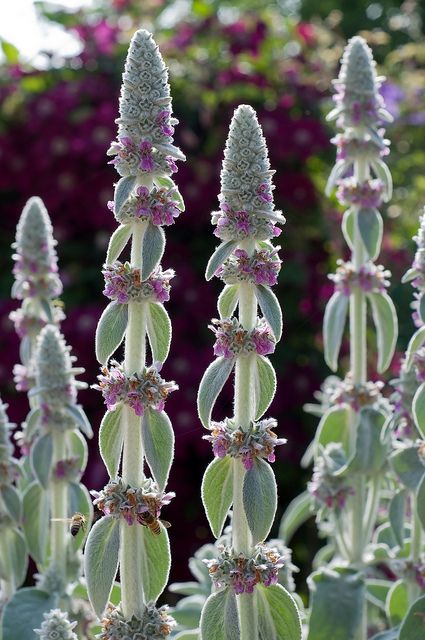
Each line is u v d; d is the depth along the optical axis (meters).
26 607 1.07
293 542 1.75
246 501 0.90
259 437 0.90
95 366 1.75
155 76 0.89
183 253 1.89
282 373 1.83
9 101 1.96
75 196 1.90
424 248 1.02
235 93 1.97
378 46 3.18
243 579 0.91
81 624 1.07
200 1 2.23
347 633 1.10
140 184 0.90
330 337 1.21
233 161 0.90
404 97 2.47
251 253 0.90
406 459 1.11
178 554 1.72
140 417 0.90
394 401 1.14
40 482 1.08
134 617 0.91
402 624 1.02
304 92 2.04
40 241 1.16
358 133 1.17
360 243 1.19
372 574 1.33
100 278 1.88
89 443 1.69
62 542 1.10
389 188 1.17
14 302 1.80
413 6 3.71
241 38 2.08
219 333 0.91
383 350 1.20
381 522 1.40
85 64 2.04
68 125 1.91
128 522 0.90
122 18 2.25
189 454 1.74
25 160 1.93
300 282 1.87
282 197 1.92
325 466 1.19
